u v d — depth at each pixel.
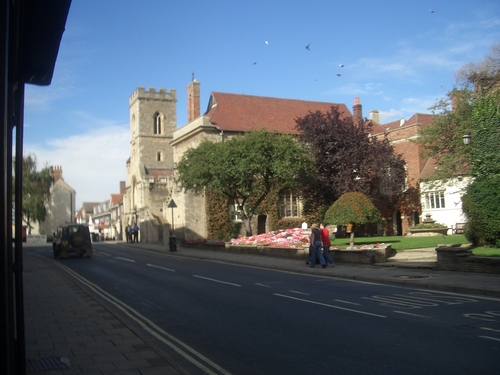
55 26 4.65
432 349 7.04
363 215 24.97
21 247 4.84
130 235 55.53
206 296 12.93
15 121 4.99
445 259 16.77
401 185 43.00
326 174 41.34
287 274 18.45
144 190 59.53
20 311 4.77
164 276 18.45
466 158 30.66
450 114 31.61
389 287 14.09
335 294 12.80
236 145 32.62
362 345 7.39
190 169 34.09
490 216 19.06
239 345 7.64
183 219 44.56
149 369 6.30
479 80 29.91
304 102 56.00
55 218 78.25
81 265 24.66
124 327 9.05
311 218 48.03
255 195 37.72
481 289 12.33
